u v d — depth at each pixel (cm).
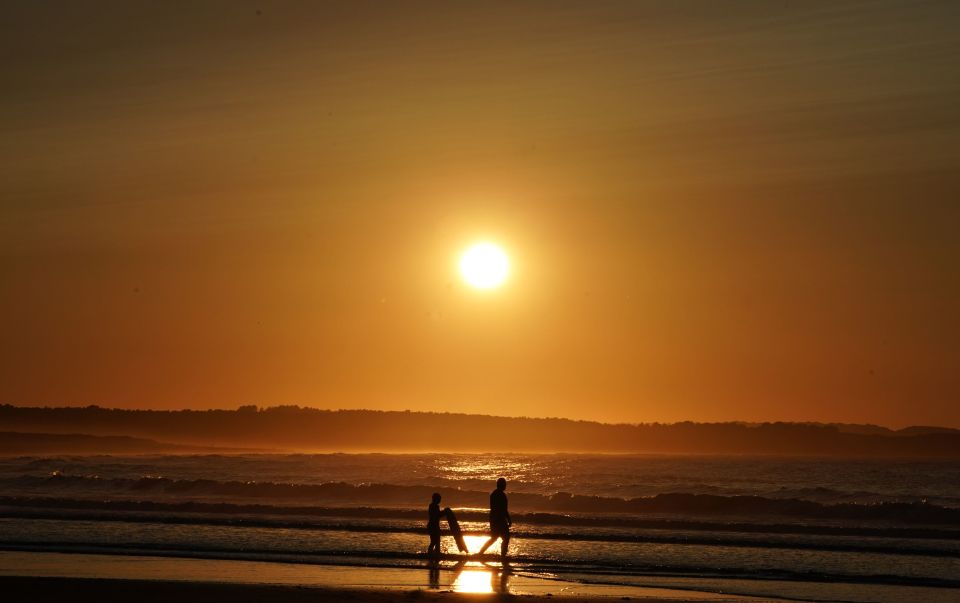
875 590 3531
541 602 3008
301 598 2959
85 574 3678
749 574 3878
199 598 2948
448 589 3328
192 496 9281
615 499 8012
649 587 3491
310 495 9125
